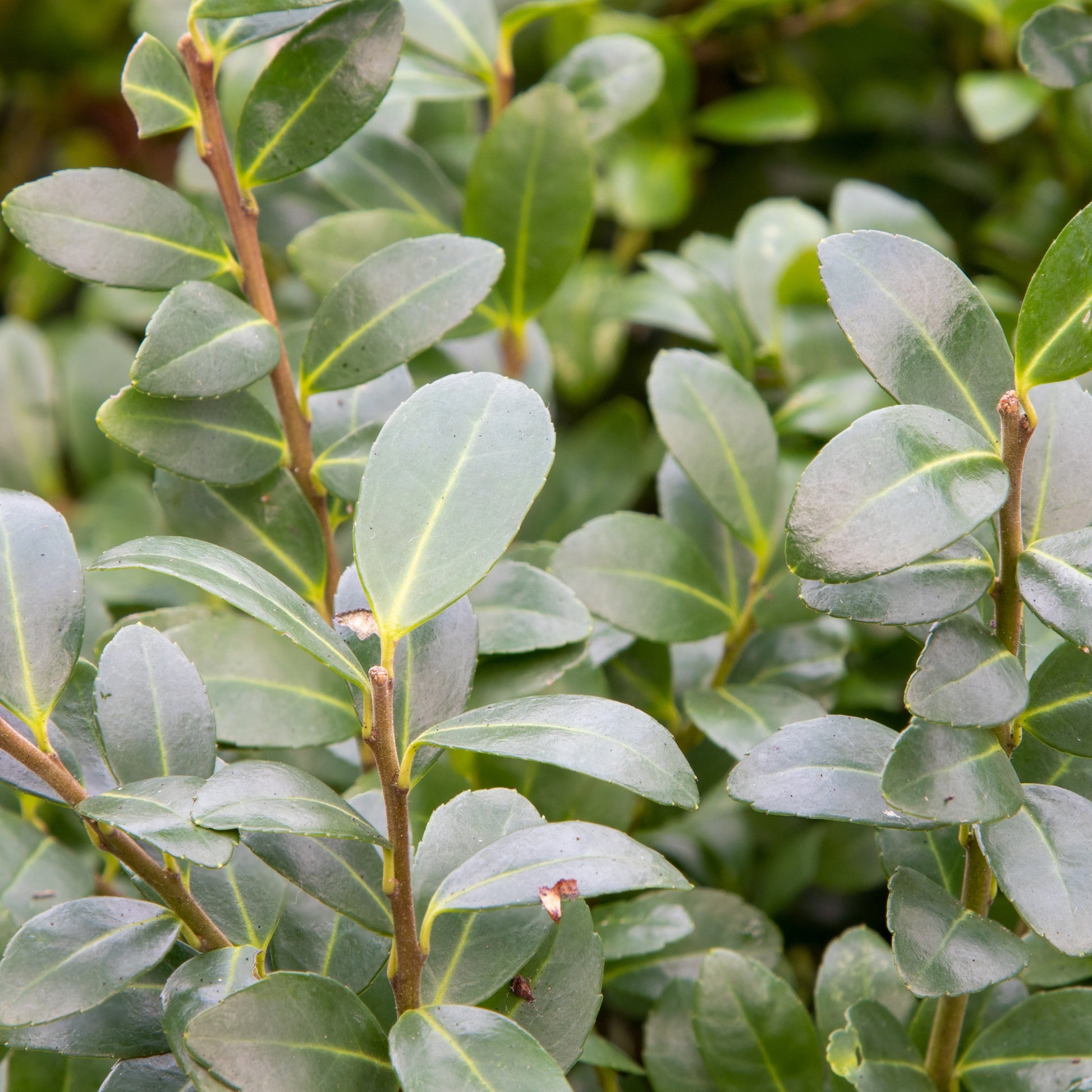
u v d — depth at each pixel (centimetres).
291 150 57
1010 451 52
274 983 52
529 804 55
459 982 54
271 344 56
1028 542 54
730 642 60
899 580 53
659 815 61
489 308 62
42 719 53
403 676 54
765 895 63
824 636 60
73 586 54
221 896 55
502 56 64
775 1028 57
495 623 57
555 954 55
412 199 64
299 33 56
